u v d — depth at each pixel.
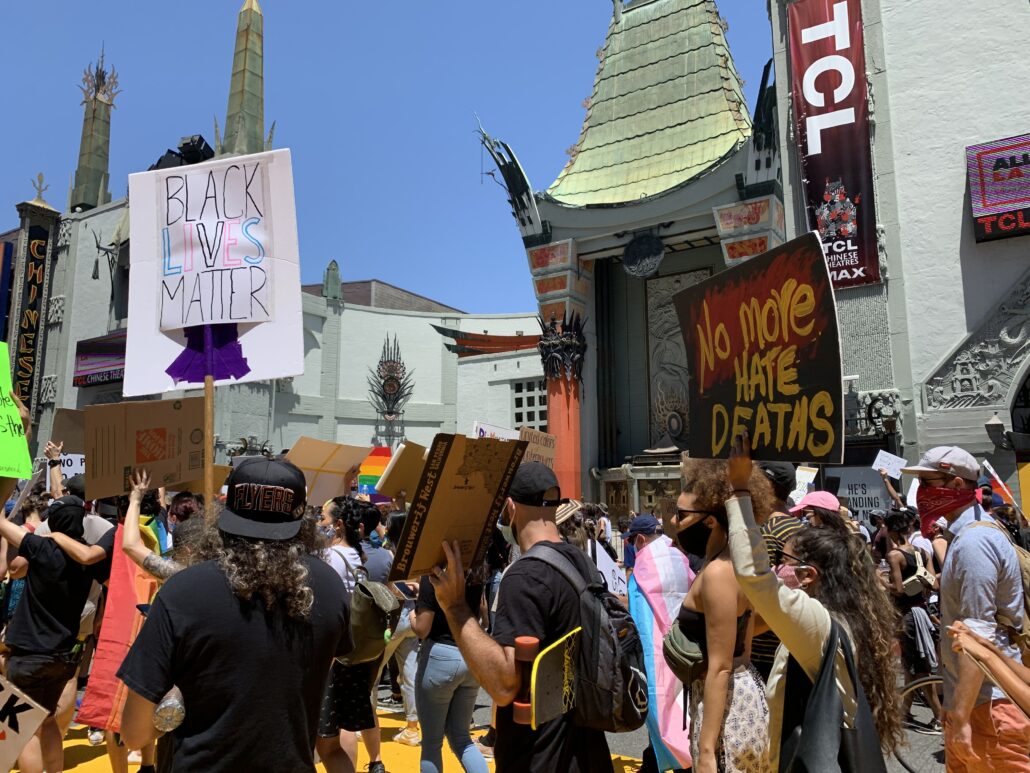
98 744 6.35
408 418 42.31
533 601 2.69
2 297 38.84
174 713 2.11
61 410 6.03
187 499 6.46
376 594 4.49
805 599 2.53
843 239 20.47
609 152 30.83
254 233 4.59
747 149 24.94
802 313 2.51
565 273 29.30
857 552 2.85
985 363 18.70
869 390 19.78
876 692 2.69
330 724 4.32
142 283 4.60
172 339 4.54
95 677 4.63
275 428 37.31
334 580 2.49
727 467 2.88
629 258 27.91
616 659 2.73
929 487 3.86
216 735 2.12
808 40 21.61
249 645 2.17
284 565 2.26
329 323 41.06
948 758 3.51
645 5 32.03
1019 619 3.48
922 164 20.06
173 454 4.36
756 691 2.65
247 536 2.29
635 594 4.58
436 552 2.66
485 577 4.38
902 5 20.91
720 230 25.55
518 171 29.61
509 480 2.80
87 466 4.05
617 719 2.72
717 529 2.94
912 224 20.00
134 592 4.75
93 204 41.22
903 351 19.61
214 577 2.23
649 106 30.47
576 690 2.70
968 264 19.23
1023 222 18.31
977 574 3.45
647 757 4.27
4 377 3.42
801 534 2.93
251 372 4.45
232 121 35.66
